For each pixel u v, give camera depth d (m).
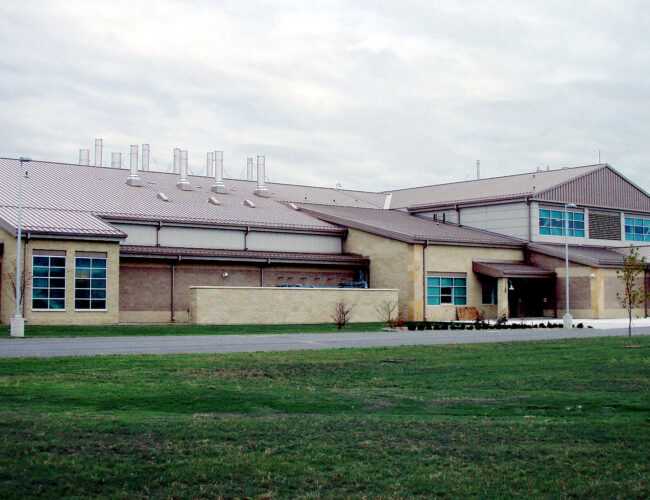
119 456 9.44
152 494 8.15
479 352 23.59
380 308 45.34
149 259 42.31
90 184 50.69
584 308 52.38
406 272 48.22
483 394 15.07
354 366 19.50
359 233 51.41
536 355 22.73
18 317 29.80
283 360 20.58
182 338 29.41
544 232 56.44
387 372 18.41
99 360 19.69
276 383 16.30
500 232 57.66
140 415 12.05
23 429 10.56
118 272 38.91
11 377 16.08
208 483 8.57
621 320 50.19
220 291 39.44
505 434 11.10
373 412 12.93
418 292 47.91
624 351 24.19
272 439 10.59
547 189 56.50
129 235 44.44
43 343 26.11
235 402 13.62
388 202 69.50
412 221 57.91
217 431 10.93
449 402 14.04
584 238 59.38
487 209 58.59
